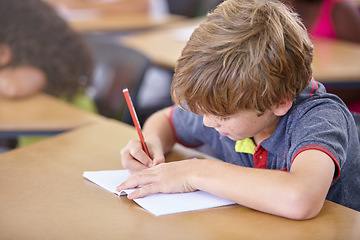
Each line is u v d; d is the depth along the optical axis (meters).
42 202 1.10
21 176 1.23
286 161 1.21
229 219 1.03
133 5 4.38
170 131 1.49
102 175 1.23
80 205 1.09
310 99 1.20
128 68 2.54
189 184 1.12
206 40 1.07
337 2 3.24
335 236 0.97
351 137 1.22
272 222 1.02
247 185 1.05
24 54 2.46
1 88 2.27
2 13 2.48
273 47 1.06
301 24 1.15
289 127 1.18
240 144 1.33
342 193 1.26
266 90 1.06
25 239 0.95
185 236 0.97
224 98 1.05
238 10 1.10
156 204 1.08
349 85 2.53
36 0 2.63
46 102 2.20
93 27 3.74
